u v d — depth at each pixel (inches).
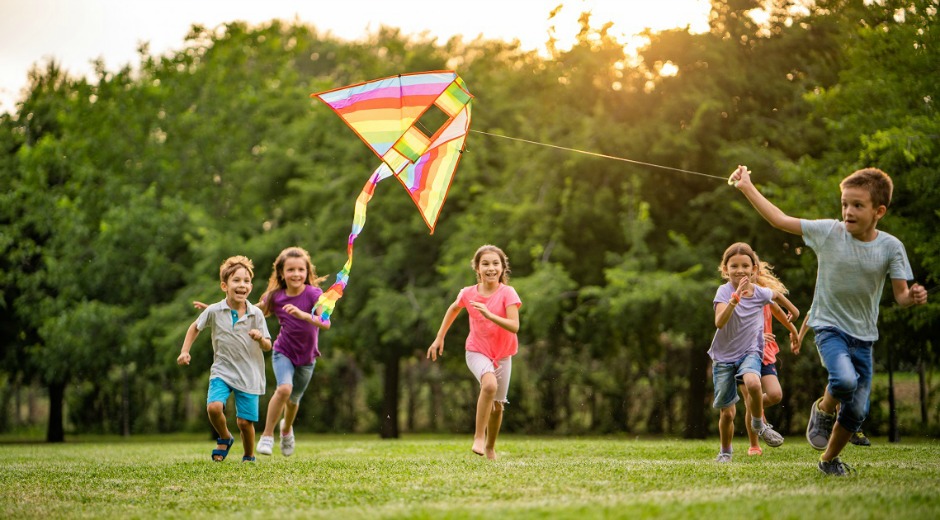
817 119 759.7
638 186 748.0
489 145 875.4
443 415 1007.6
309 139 889.5
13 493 257.0
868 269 246.2
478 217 814.5
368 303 813.9
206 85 940.0
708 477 257.0
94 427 1106.7
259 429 1034.7
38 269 914.1
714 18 797.9
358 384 1087.6
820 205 602.9
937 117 568.1
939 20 608.7
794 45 786.2
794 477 253.1
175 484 272.8
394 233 847.7
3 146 957.2
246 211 909.2
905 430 745.6
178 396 1114.1
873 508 187.5
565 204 773.9
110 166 915.4
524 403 933.8
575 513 185.9
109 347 851.4
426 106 320.2
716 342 348.8
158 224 849.5
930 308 558.9
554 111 830.5
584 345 895.1
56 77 1002.1
